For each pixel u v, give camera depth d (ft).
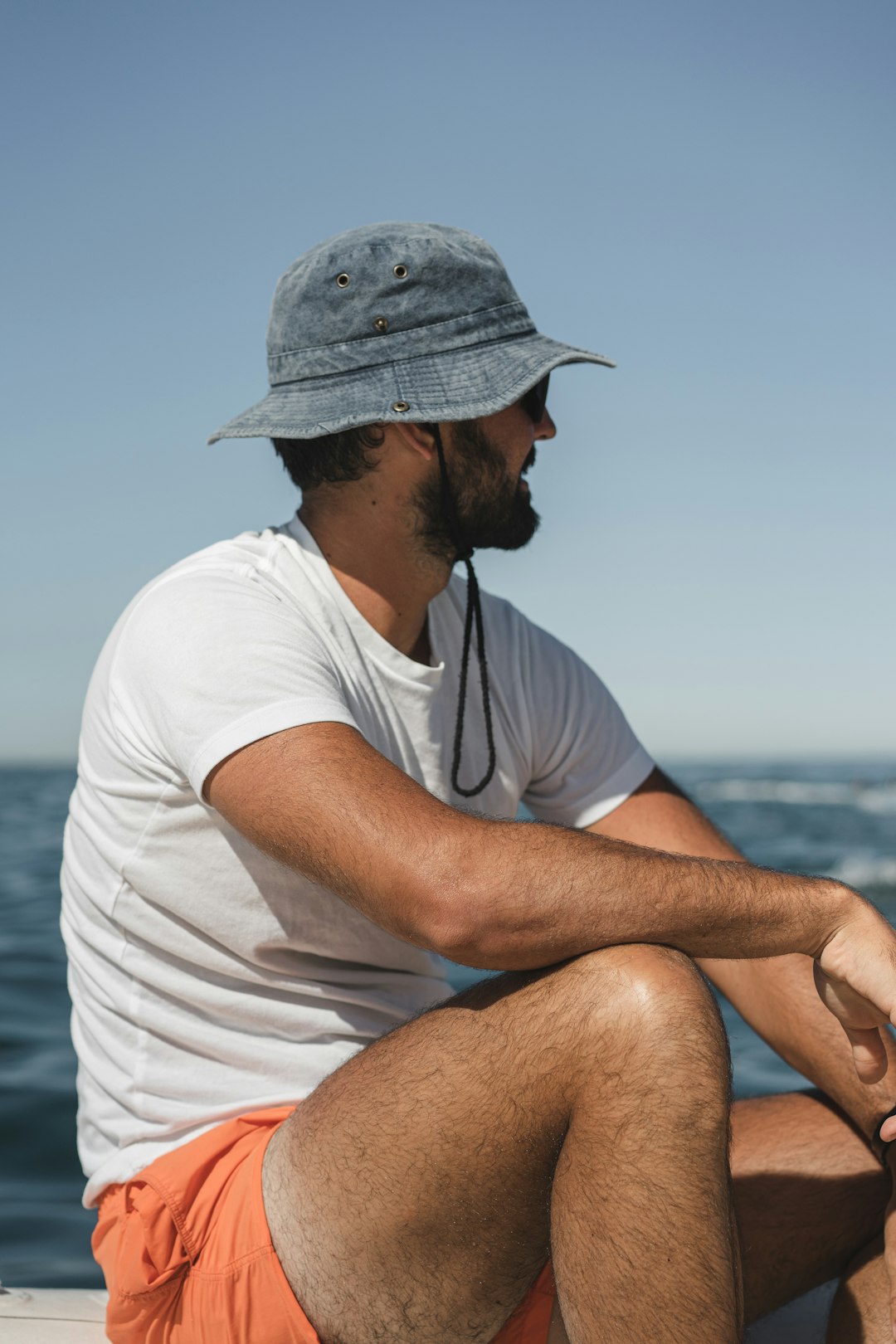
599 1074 4.54
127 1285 5.36
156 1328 5.42
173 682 5.47
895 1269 5.49
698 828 7.39
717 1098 4.51
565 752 7.31
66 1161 11.63
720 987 6.84
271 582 6.07
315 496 6.42
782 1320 6.39
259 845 5.21
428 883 4.80
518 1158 4.74
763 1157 6.40
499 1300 5.12
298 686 5.36
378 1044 5.15
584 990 4.66
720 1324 4.46
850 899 5.18
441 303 6.30
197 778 5.32
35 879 43.96
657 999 4.55
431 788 6.48
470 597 6.66
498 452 6.37
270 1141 5.36
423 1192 4.83
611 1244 4.48
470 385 6.17
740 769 339.16
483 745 6.86
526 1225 4.91
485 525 6.44
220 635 5.52
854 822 96.22
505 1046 4.73
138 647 5.74
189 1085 5.72
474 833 4.90
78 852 6.15
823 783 229.86
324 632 6.12
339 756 5.13
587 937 4.79
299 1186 5.06
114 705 5.81
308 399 6.27
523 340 6.50
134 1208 5.45
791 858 61.62
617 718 7.57
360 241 6.37
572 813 7.41
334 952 5.93
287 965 5.86
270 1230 5.16
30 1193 10.80
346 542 6.33
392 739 6.31
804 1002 6.37
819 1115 6.56
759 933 5.04
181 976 5.82
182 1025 5.80
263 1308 5.18
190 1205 5.35
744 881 5.04
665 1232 4.43
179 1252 5.32
